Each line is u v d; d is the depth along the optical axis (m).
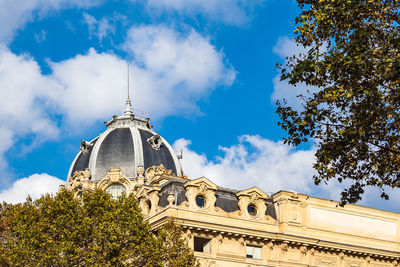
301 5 31.94
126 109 96.38
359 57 27.69
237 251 57.62
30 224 47.16
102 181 81.81
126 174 83.75
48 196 52.16
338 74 29.64
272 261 59.44
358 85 28.66
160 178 69.88
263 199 61.69
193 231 55.69
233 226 57.62
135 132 88.88
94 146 87.31
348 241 65.69
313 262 62.25
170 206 55.50
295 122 30.20
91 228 46.88
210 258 55.50
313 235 63.22
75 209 47.97
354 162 30.69
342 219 66.44
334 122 29.81
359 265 65.94
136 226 48.31
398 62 26.61
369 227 68.25
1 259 45.84
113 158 85.06
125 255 46.22
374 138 30.00
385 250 67.38
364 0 29.59
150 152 87.31
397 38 27.06
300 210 63.25
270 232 59.53
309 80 29.86
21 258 44.94
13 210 50.56
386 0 29.77
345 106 29.39
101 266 44.75
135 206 49.78
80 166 87.31
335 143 29.55
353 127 29.03
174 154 90.69
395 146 30.03
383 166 30.12
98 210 48.44
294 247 61.38
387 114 29.41
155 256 47.25
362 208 68.50
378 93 28.33
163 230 50.03
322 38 30.86
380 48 28.56
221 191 60.34
